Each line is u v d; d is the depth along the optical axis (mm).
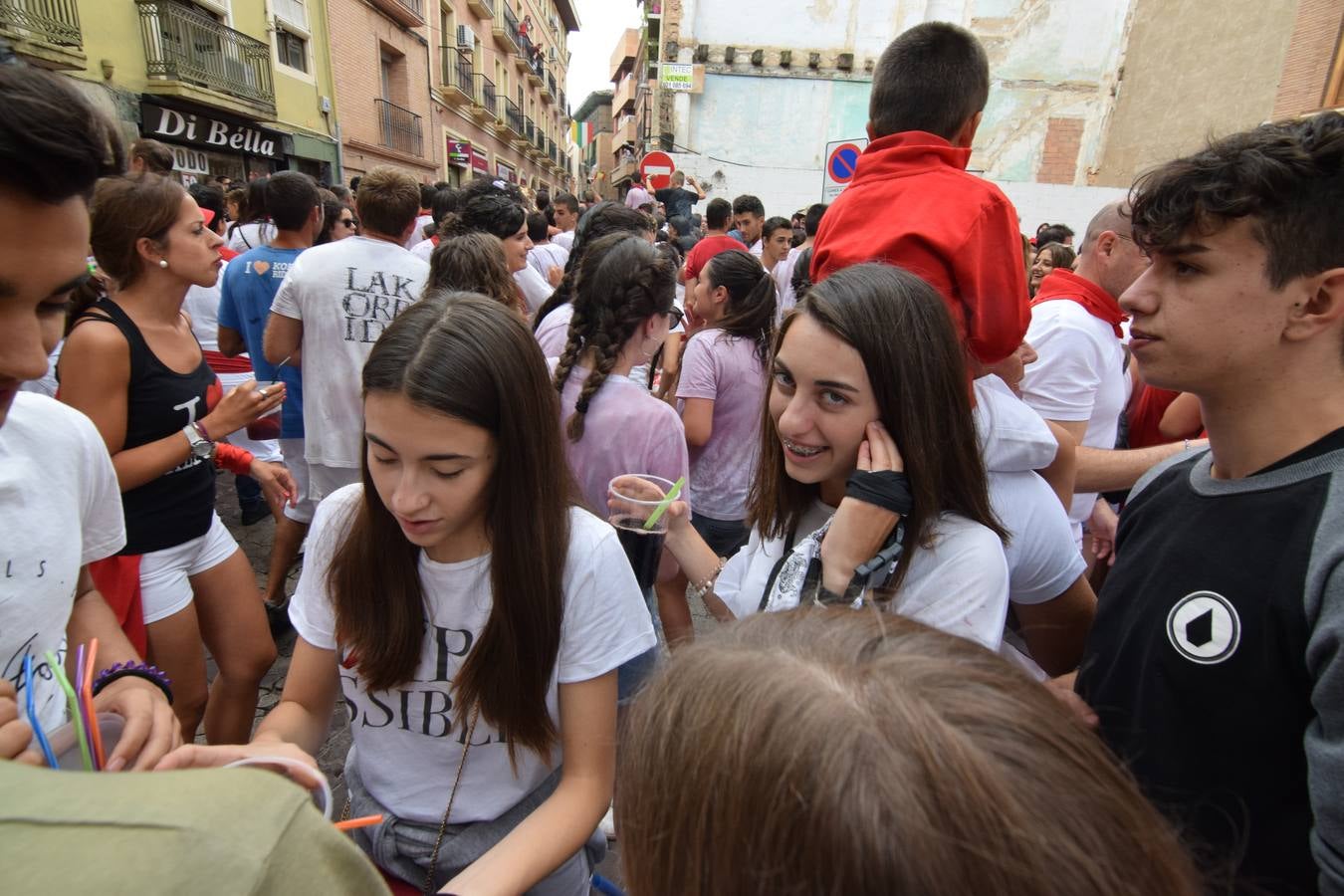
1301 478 838
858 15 12281
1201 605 893
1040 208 11938
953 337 1063
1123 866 385
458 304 972
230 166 11875
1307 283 812
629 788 497
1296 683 808
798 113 12672
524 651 1035
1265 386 874
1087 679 1098
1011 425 1234
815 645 463
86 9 8727
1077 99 12805
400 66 17641
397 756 1149
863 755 369
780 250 6238
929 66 1629
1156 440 2584
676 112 12562
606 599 1091
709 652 485
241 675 1912
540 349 1037
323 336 2592
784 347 1108
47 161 628
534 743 1083
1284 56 11234
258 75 11867
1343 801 705
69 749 763
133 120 9594
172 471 1732
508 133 27969
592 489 1813
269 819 382
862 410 1053
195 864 343
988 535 1071
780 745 388
